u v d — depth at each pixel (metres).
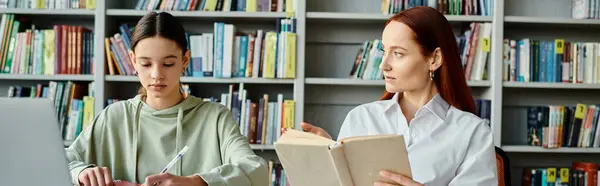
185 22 3.60
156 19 1.58
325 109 3.70
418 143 1.58
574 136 3.45
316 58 3.65
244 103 3.31
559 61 3.40
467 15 3.36
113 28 3.45
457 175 1.53
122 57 3.29
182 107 1.65
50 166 1.02
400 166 1.18
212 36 3.29
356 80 3.35
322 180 1.21
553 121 3.43
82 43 3.29
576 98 3.75
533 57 3.39
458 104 1.63
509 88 3.74
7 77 3.26
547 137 3.43
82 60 3.30
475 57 3.38
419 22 1.51
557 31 3.69
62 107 3.29
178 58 1.59
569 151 3.43
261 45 3.30
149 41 1.55
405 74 1.52
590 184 3.45
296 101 3.31
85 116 3.28
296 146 1.20
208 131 1.66
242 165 1.49
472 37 3.36
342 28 3.64
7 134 1.00
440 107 1.61
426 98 1.62
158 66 1.56
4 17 3.26
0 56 3.27
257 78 3.30
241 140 1.63
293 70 3.29
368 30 3.64
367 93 3.69
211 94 3.63
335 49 3.66
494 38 3.35
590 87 3.39
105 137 1.67
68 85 3.30
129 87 3.62
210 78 3.28
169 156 1.64
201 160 1.65
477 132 1.57
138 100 1.68
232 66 3.30
